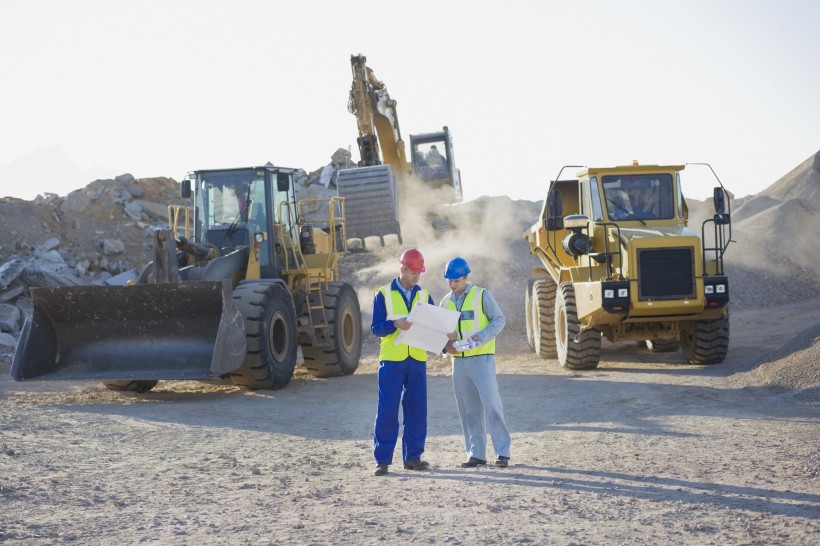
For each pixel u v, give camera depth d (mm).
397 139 32844
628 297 14086
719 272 14641
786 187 55562
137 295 12508
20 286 22688
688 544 4992
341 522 5648
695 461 7453
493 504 6051
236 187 15070
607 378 13781
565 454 8031
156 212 31547
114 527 5605
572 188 17406
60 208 30031
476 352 7488
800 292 28734
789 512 5660
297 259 15766
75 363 12914
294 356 14203
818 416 9586
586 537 5164
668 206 15484
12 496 6477
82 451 8461
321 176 37781
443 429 9922
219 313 12562
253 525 5625
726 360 15633
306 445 8992
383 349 7504
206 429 9914
